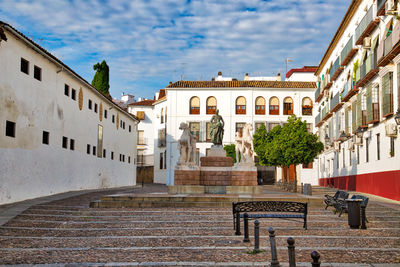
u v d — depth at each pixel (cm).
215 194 2048
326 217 1449
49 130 2452
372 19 2559
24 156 2123
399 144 2141
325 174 4494
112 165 3981
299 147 3027
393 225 1279
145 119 6316
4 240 1042
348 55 3178
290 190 3144
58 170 2608
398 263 760
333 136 3991
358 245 948
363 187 2862
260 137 4016
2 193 1888
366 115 2727
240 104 5191
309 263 768
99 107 3534
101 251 903
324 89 4300
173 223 1313
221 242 994
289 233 1120
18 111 2059
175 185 2184
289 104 5191
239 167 2222
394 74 2180
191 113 5197
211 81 5366
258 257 826
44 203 1872
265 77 6022
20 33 1991
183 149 2258
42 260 817
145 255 858
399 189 2141
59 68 2556
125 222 1344
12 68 1998
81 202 1959
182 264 774
